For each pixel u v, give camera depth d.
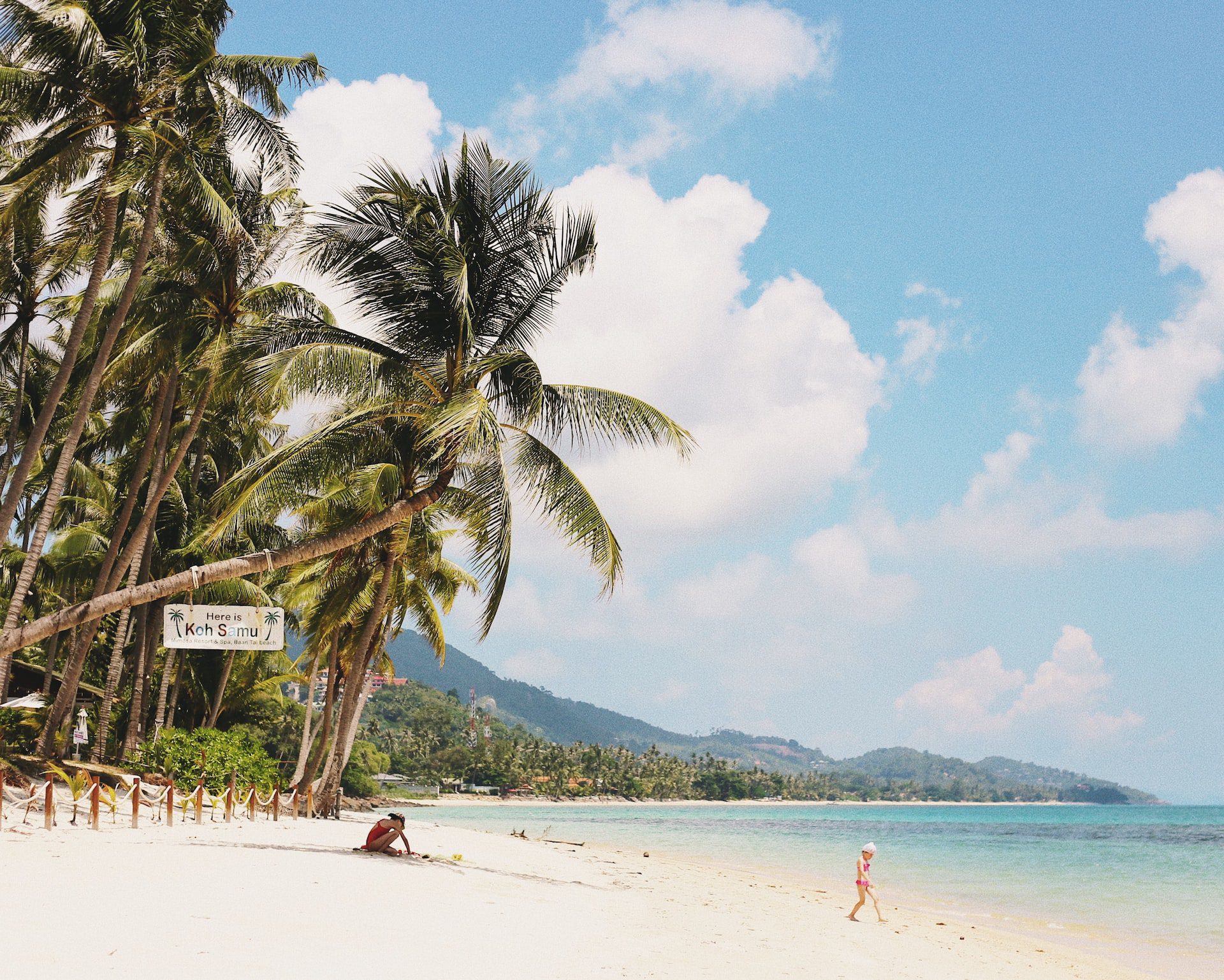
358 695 31.17
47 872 10.63
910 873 35.03
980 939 17.42
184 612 18.55
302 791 27.34
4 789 17.41
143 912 8.86
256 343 16.22
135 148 18.70
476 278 16.70
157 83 18.31
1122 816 183.62
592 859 27.31
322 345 15.31
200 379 22.50
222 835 17.06
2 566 32.06
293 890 11.18
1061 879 33.19
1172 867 38.88
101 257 18.50
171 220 22.14
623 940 11.13
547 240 17.00
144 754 25.34
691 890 20.22
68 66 17.42
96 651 38.94
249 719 45.91
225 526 15.80
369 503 21.38
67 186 19.08
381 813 80.62
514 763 194.62
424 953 8.65
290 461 18.25
